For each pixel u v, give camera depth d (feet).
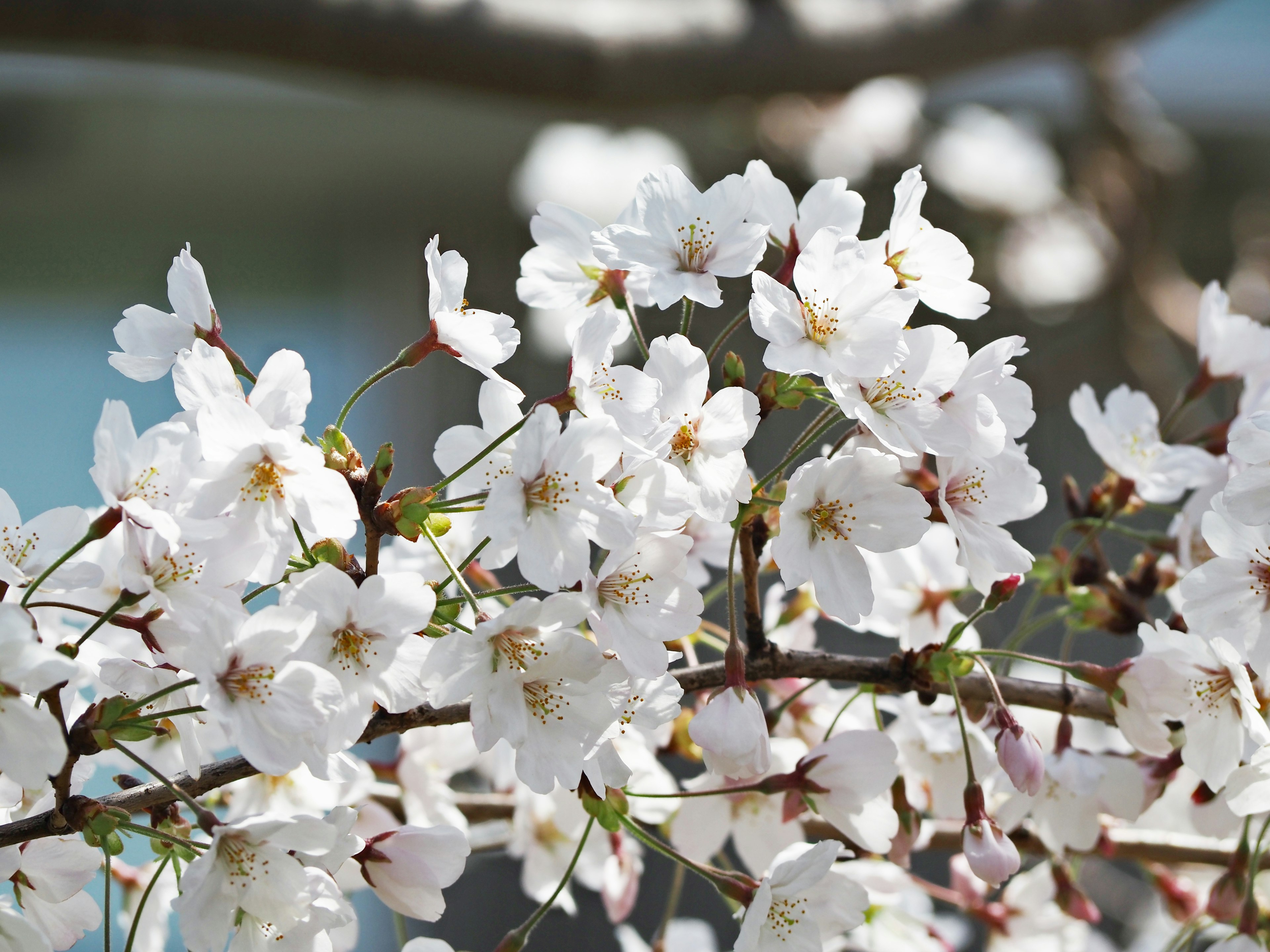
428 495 2.72
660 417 2.74
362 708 2.69
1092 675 2.86
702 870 2.83
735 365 2.80
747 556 2.85
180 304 2.84
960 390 2.79
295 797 2.99
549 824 3.11
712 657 3.32
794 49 4.03
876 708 2.95
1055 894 3.18
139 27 3.50
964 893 3.22
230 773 2.78
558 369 5.66
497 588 2.97
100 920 2.82
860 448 2.78
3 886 2.81
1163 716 2.85
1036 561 3.06
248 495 2.68
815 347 2.74
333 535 2.69
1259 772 2.78
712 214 2.80
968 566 2.79
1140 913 3.77
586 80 3.87
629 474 2.72
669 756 3.15
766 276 2.76
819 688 3.02
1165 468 3.01
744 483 2.75
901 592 3.03
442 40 3.66
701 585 2.99
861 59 4.12
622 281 2.91
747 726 2.77
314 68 3.67
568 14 3.84
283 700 2.67
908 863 2.98
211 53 3.57
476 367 2.79
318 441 2.76
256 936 2.71
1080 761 2.97
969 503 2.83
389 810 3.09
